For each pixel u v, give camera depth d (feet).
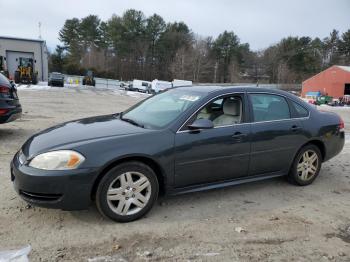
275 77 304.71
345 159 24.31
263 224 13.34
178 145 13.52
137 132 13.39
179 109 14.70
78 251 10.89
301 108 17.71
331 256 11.35
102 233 12.03
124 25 284.00
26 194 12.12
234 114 15.37
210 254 11.09
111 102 70.44
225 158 14.76
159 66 290.76
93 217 13.10
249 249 11.51
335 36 328.70
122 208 12.70
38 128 30.66
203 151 14.10
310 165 17.94
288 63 306.76
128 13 286.46
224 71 310.45
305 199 16.19
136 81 172.76
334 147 18.80
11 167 13.15
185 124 13.96
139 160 13.05
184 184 14.06
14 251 10.72
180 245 11.53
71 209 12.03
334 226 13.52
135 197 12.94
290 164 17.13
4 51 144.46
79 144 12.30
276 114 16.69
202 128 13.80
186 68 275.59
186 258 10.80
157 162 13.11
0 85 23.65
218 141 14.44
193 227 12.80
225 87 15.93
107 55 289.74
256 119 15.84
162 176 13.53
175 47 291.79
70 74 263.08
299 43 311.27
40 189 11.72
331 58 314.55
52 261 10.32
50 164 11.81
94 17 295.28
